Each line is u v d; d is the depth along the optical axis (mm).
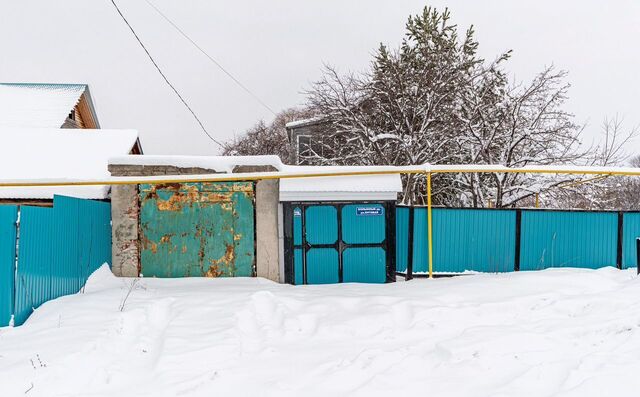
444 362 4238
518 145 12594
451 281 7293
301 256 8461
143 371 4344
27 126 16703
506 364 4102
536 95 12953
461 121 13398
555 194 12555
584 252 8484
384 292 6871
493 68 13898
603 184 12539
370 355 4496
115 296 6520
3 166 10898
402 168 8242
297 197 8383
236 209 8719
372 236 8562
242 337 5172
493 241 8492
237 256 8711
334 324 5469
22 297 5363
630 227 8477
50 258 6105
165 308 6176
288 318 5680
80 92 19281
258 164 8688
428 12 16250
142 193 8648
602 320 5109
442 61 15008
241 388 3941
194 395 3805
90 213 7621
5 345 4637
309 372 4246
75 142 12586
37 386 3820
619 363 3955
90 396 3781
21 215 5344
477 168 8211
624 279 6910
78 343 4711
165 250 8656
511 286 6660
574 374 3779
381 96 14602
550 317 5512
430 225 8148
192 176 8023
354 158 14297
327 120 15180
